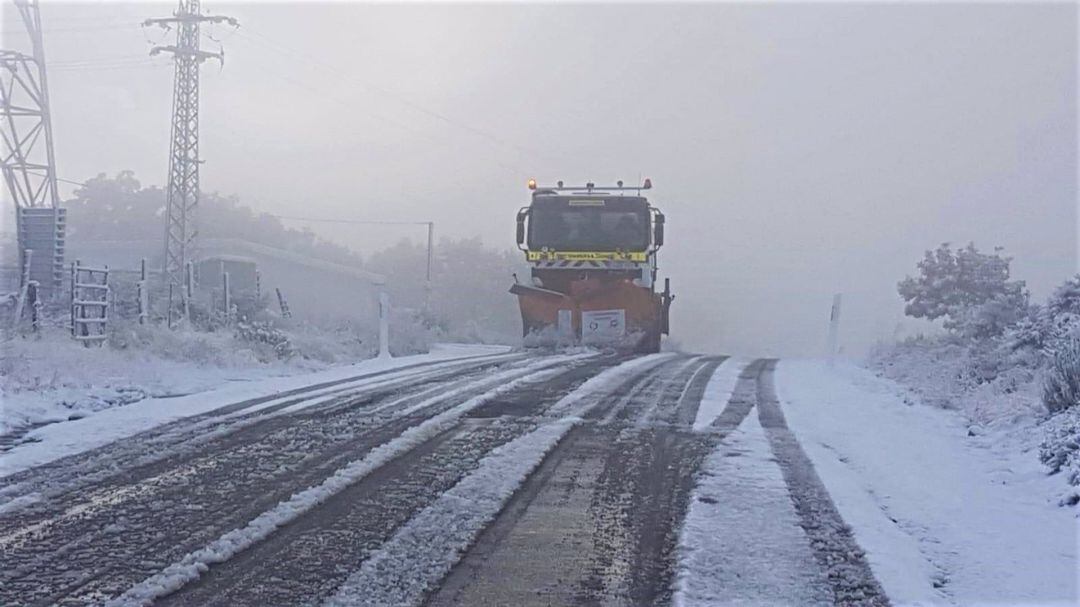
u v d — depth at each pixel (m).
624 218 25.09
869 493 8.02
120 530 6.64
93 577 5.70
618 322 24.70
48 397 11.93
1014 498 7.88
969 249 30.34
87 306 17.75
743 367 19.75
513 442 9.85
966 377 14.48
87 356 14.89
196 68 40.25
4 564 5.93
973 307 22.17
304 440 9.80
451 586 5.68
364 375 16.25
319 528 6.77
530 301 25.22
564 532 6.78
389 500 7.52
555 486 8.09
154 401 12.40
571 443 9.96
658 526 6.95
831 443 10.26
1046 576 6.00
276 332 20.00
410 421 11.02
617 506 7.48
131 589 5.51
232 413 11.48
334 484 7.94
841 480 8.43
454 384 14.75
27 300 18.86
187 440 9.71
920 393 14.38
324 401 12.62
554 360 20.12
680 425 11.22
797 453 9.62
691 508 7.43
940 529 6.99
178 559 6.04
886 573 5.98
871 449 9.90
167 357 16.61
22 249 21.25
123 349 16.28
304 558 6.12
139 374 14.46
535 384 14.88
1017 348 14.57
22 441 9.55
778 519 7.14
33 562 5.96
